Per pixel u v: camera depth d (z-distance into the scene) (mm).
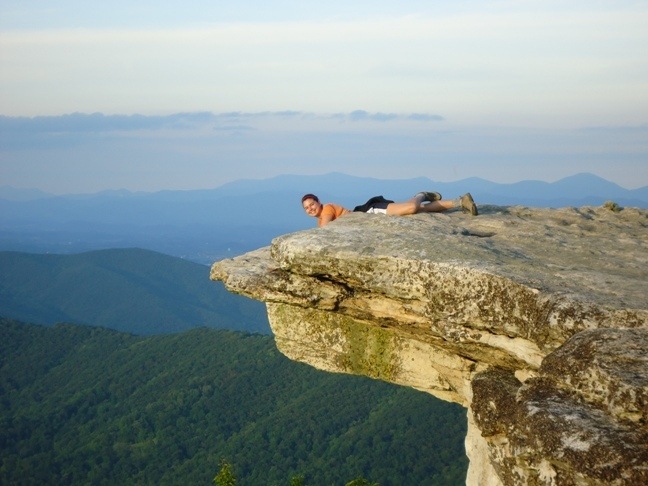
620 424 7121
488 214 14383
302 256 11523
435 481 114625
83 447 156125
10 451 159750
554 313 9062
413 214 13906
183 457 146625
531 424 7543
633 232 13469
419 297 10773
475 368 12062
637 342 7859
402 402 141625
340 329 13219
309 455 133250
